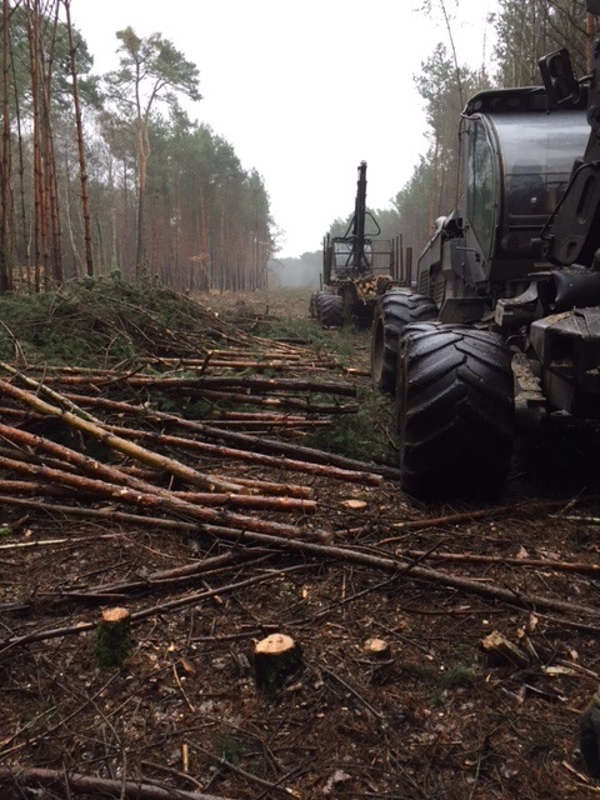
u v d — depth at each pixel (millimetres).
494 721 1959
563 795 1699
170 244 42156
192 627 2449
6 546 3057
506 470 3348
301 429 4699
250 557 2902
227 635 2396
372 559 2783
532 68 14734
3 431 3520
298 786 1750
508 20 15898
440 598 2619
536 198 4590
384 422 5000
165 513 3262
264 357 6707
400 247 15844
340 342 10945
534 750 1847
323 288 19828
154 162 39562
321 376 6824
